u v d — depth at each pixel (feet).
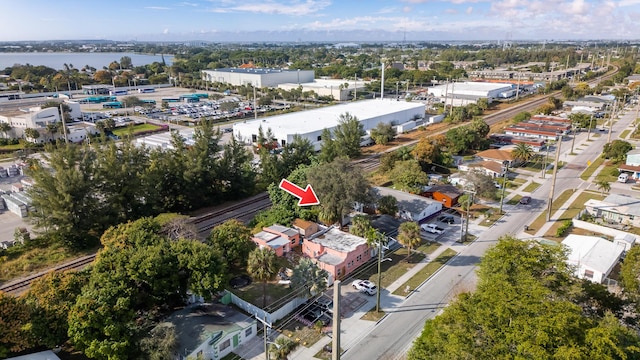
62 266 172.65
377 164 313.12
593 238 176.96
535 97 616.80
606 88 626.64
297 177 219.41
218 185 243.40
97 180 187.42
